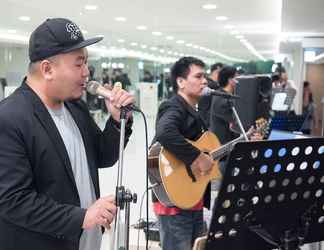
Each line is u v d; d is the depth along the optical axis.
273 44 12.29
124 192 1.42
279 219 1.51
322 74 12.41
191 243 2.36
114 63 13.10
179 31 10.32
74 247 1.44
